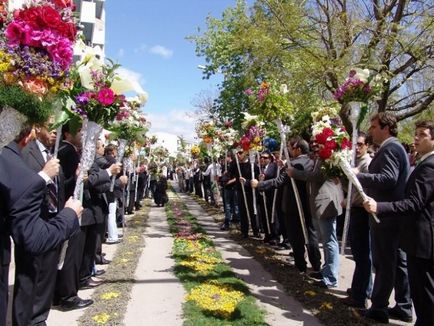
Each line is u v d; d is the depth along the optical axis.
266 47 10.96
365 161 5.63
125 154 10.04
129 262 7.19
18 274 3.72
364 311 4.95
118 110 3.83
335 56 10.62
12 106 2.60
